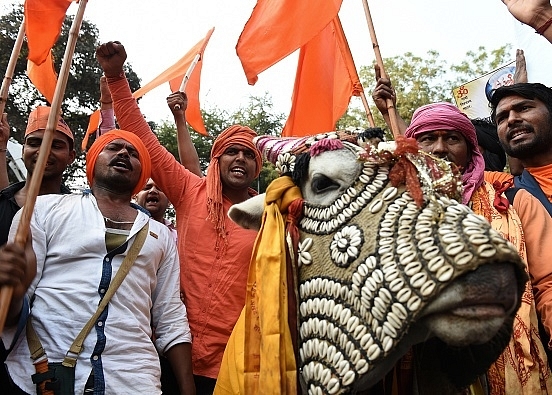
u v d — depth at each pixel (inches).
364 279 77.0
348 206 84.0
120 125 154.8
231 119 906.1
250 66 158.2
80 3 104.0
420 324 74.7
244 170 153.8
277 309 85.7
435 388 90.1
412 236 74.1
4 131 160.6
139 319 123.0
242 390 93.0
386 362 79.0
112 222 129.5
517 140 135.3
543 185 132.3
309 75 170.4
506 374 102.8
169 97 191.0
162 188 155.8
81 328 115.0
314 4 152.6
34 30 142.3
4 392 121.0
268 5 160.4
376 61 145.3
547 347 113.0
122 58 152.9
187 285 143.5
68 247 120.8
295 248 88.9
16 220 121.3
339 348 79.4
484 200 117.0
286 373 83.8
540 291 111.3
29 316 115.3
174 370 130.7
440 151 122.3
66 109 613.3
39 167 95.3
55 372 111.0
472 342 68.7
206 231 145.8
